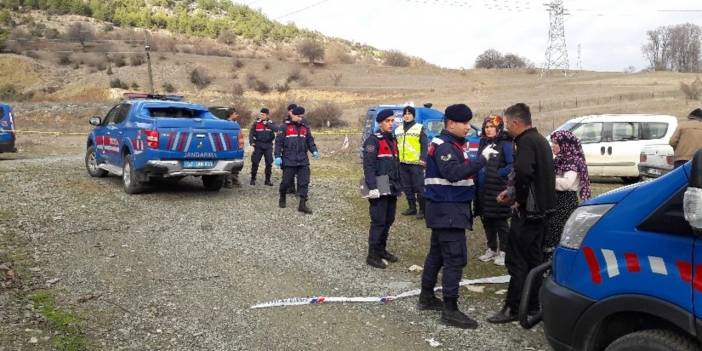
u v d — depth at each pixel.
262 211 9.16
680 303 2.75
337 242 7.44
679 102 35.06
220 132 10.05
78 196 9.76
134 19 123.62
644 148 10.84
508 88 54.38
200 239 7.32
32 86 65.25
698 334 2.68
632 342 2.94
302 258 6.65
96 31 108.94
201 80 66.06
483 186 6.29
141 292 5.38
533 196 4.51
